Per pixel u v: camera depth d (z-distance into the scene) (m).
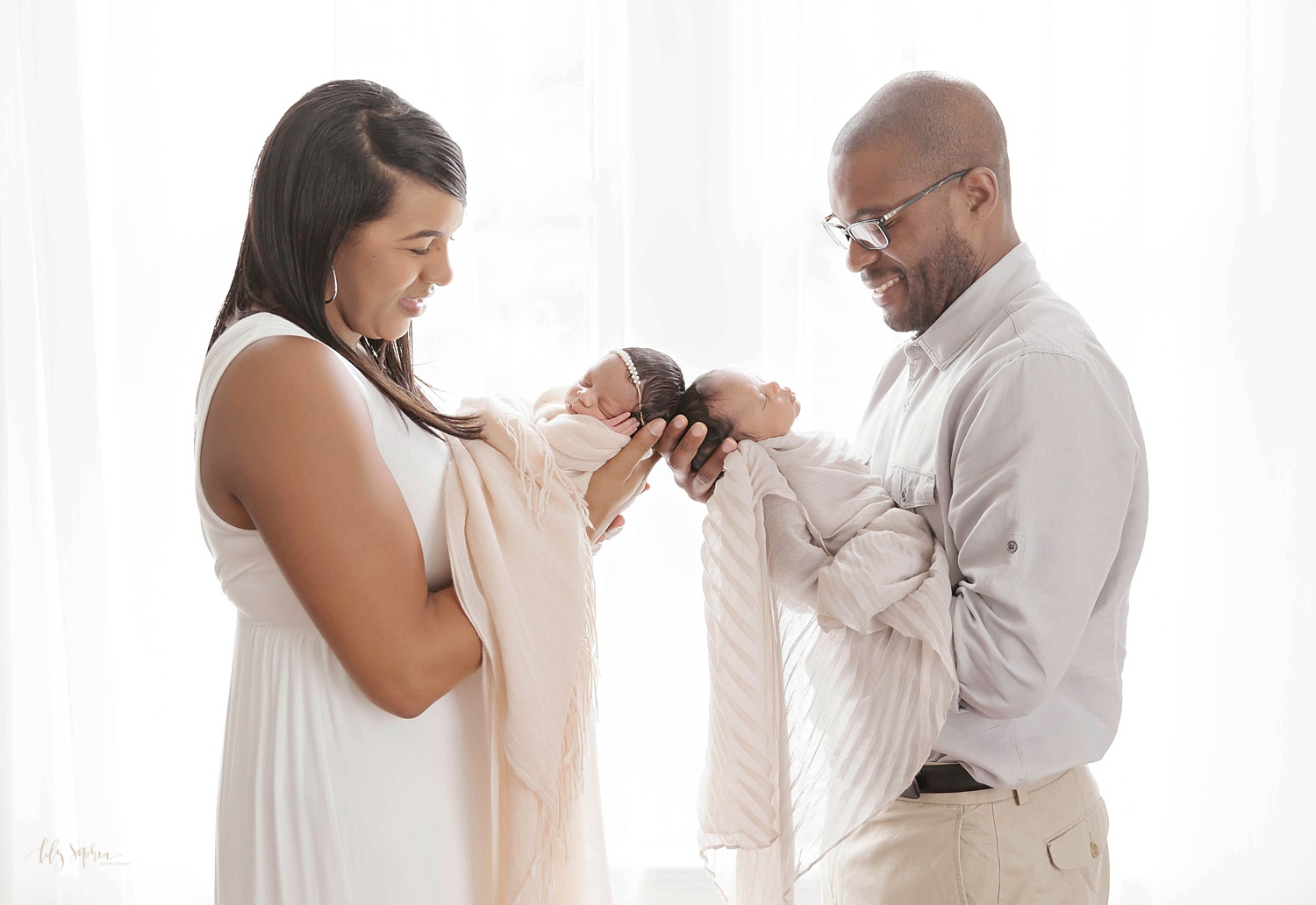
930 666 1.21
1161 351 2.10
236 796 1.12
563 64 1.98
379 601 1.03
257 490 1.01
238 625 1.17
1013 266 1.31
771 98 2.00
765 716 1.31
